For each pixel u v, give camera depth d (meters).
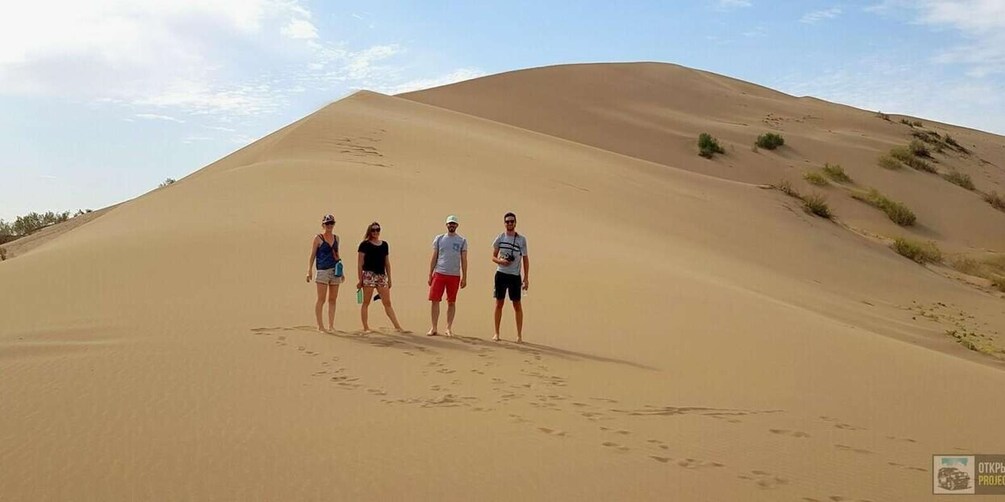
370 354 10.34
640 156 60.69
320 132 32.69
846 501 6.48
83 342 10.09
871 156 65.75
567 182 32.19
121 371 8.79
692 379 10.12
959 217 55.38
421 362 10.12
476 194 25.92
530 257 18.34
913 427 8.77
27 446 6.54
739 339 12.82
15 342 10.05
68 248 17.02
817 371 11.16
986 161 77.06
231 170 25.84
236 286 13.96
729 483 6.62
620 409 8.53
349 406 8.01
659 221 29.80
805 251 31.30
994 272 40.53
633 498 6.16
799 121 78.94
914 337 20.44
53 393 7.93
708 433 7.91
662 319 13.89
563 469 6.64
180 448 6.60
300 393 8.35
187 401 7.85
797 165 61.69
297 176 24.31
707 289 17.25
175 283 13.86
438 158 31.69
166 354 9.59
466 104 71.56
